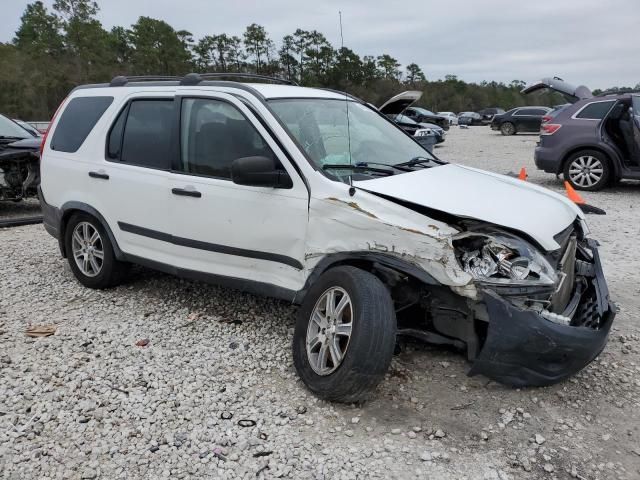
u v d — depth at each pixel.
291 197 3.77
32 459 2.95
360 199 3.47
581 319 3.46
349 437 3.09
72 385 3.61
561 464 2.88
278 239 3.86
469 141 27.03
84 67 69.56
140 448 3.03
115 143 4.97
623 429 3.17
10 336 4.35
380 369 3.14
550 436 3.10
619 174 10.42
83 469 2.87
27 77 61.69
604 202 9.63
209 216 4.19
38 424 3.22
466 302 3.20
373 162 4.12
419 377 3.65
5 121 9.80
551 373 3.18
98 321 4.62
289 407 3.37
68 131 5.43
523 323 3.01
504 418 3.24
